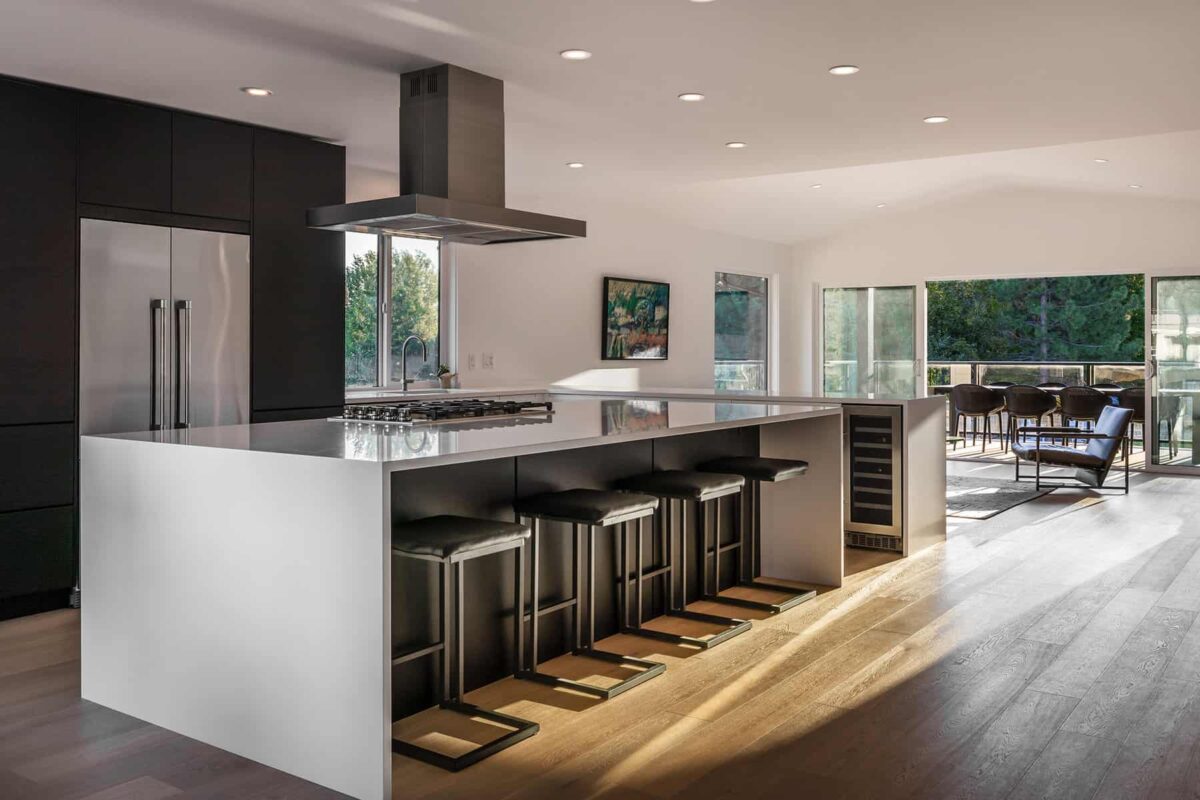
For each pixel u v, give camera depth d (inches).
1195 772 103.5
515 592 134.3
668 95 178.7
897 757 108.0
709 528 186.2
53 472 175.9
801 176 332.8
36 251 171.9
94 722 121.0
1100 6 131.6
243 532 110.1
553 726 118.8
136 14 137.6
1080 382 519.8
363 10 135.8
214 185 199.2
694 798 98.7
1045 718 119.0
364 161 246.2
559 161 243.6
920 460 223.8
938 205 411.2
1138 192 363.6
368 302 264.5
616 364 338.6
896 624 162.2
